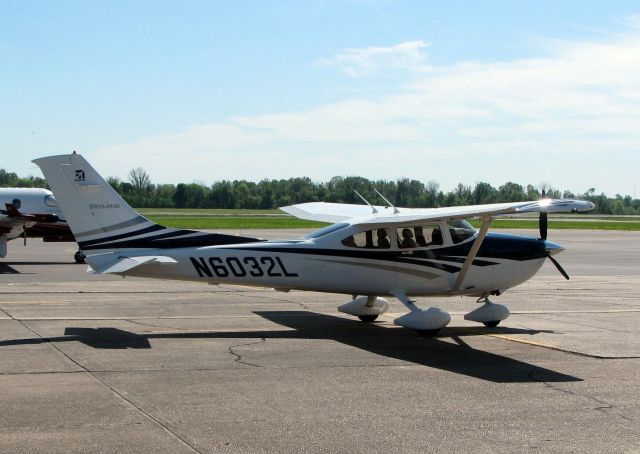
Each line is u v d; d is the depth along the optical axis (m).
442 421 7.70
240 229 58.09
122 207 13.02
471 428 7.46
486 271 14.04
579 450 6.82
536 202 11.38
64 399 8.30
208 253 13.05
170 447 6.73
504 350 11.77
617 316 15.77
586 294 19.95
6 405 8.01
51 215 27.98
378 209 15.98
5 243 27.61
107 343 11.74
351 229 13.55
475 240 13.59
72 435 7.03
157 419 7.60
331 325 14.24
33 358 10.48
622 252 37.38
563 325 14.49
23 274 23.31
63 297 17.58
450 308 16.89
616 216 121.19
